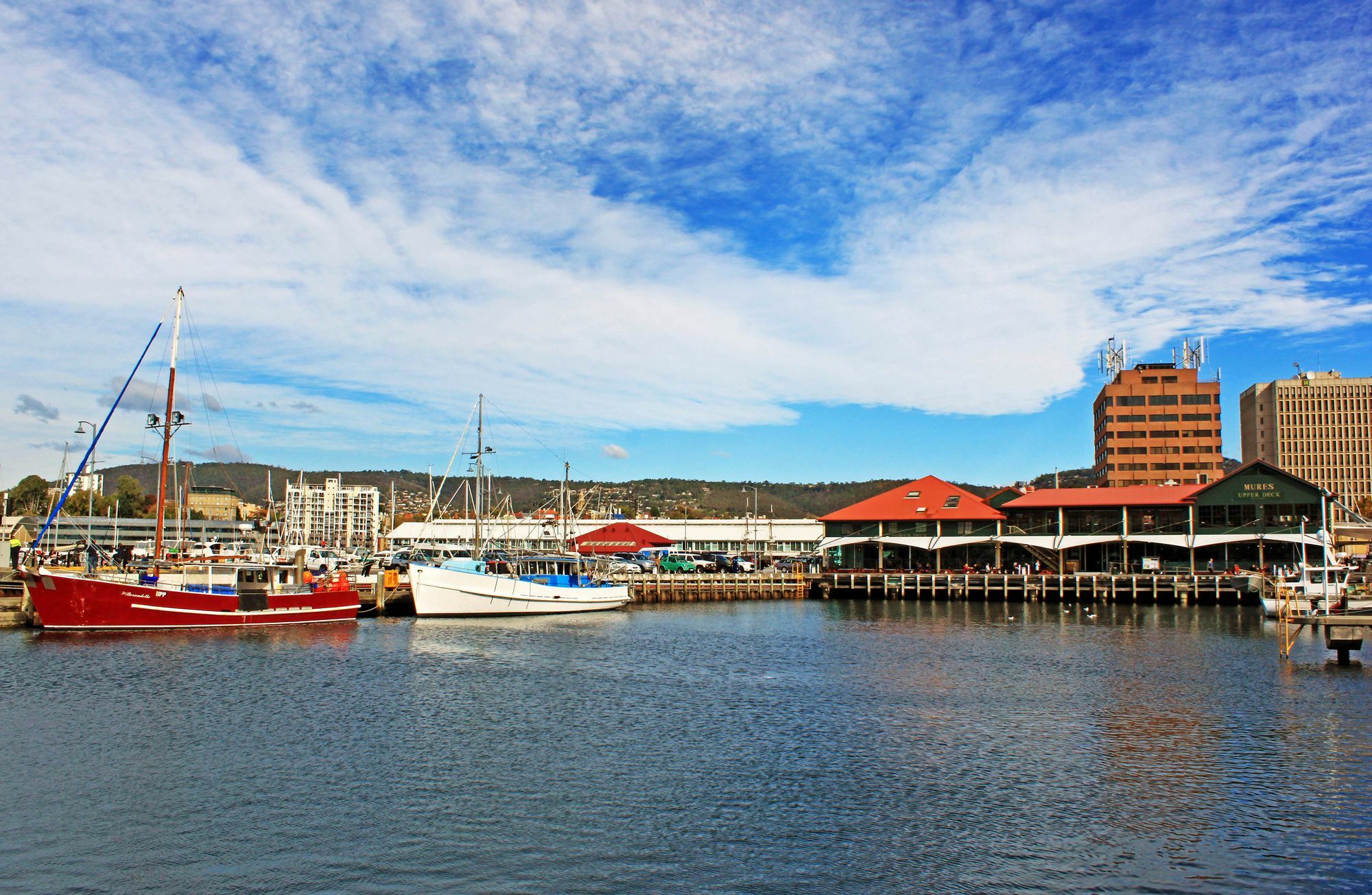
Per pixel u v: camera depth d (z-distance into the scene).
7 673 46.16
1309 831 25.50
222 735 35.00
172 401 67.88
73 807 26.84
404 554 106.69
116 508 145.88
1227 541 95.69
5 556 81.50
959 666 52.06
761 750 33.50
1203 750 33.41
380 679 46.94
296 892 21.53
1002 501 113.56
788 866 23.17
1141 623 74.25
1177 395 178.75
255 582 65.75
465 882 22.16
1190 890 21.95
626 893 21.64
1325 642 57.00
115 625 59.66
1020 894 21.70
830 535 112.12
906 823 26.08
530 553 90.69
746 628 72.12
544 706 40.94
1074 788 29.17
